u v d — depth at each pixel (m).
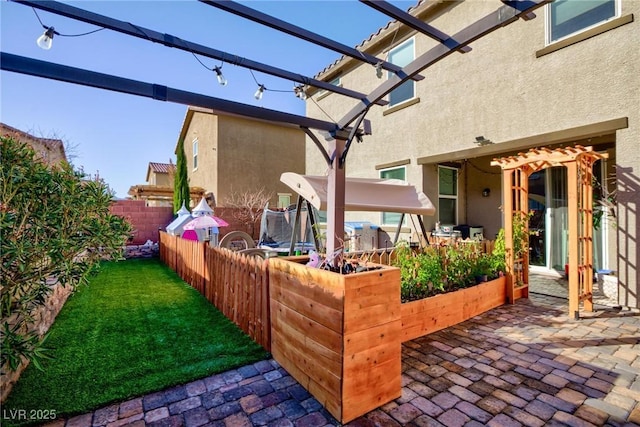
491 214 9.08
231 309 5.12
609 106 5.53
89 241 3.34
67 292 6.09
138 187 15.62
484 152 7.32
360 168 10.63
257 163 16.75
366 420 2.78
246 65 3.24
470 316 5.21
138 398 3.03
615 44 5.47
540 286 7.08
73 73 2.52
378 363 2.95
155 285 7.59
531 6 2.37
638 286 5.32
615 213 6.06
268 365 3.68
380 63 3.39
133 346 4.10
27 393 3.05
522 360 3.79
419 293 4.79
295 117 3.62
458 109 7.83
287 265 3.52
